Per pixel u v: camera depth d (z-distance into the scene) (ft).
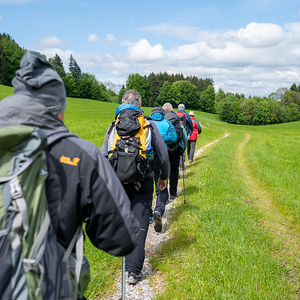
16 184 3.84
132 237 4.68
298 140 90.48
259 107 419.33
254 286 10.46
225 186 26.53
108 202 4.52
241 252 12.84
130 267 11.16
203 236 15.02
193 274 11.44
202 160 43.34
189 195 23.90
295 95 456.04
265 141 82.28
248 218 18.40
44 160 4.20
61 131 4.59
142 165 10.99
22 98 4.39
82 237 4.65
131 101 12.11
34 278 3.79
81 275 4.53
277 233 17.03
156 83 508.12
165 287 11.08
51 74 4.75
